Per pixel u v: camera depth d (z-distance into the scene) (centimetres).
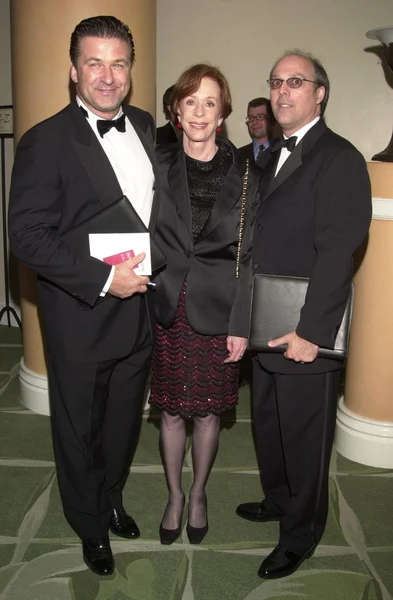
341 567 242
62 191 205
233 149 228
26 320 376
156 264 210
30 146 202
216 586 230
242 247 226
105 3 317
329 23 480
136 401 242
